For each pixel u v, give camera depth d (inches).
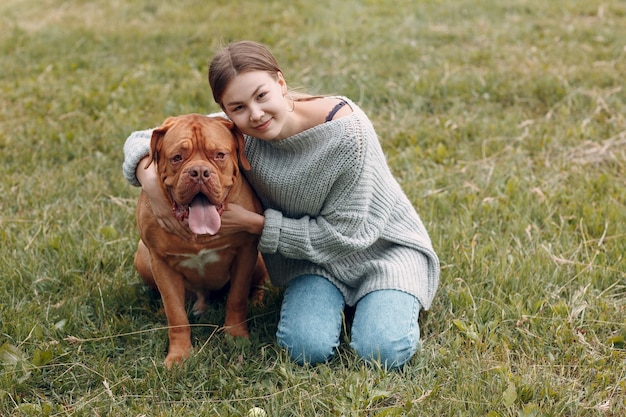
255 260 128.5
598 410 106.6
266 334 129.8
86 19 333.7
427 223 160.6
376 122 213.8
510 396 106.2
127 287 141.0
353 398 108.9
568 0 321.7
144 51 284.0
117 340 128.3
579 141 196.4
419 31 288.2
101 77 258.7
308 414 108.0
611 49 259.9
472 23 299.9
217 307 140.9
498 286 137.7
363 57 260.7
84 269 149.7
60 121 221.8
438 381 114.3
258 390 114.0
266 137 116.0
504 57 258.7
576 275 140.7
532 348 122.1
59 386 116.8
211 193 109.7
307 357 120.6
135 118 217.6
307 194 123.6
